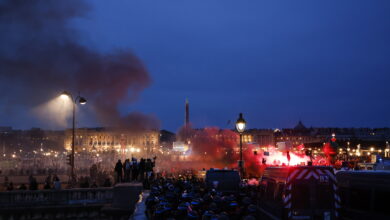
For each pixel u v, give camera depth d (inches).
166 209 692.7
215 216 587.8
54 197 1067.9
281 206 526.9
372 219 521.3
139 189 1034.1
